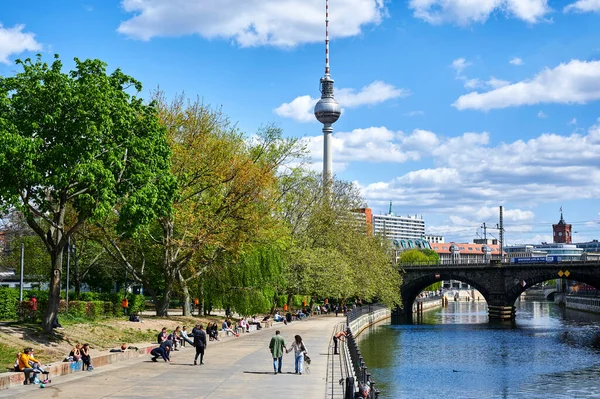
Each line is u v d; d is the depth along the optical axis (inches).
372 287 4424.2
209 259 2696.9
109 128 1680.6
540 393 2111.2
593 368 2645.2
